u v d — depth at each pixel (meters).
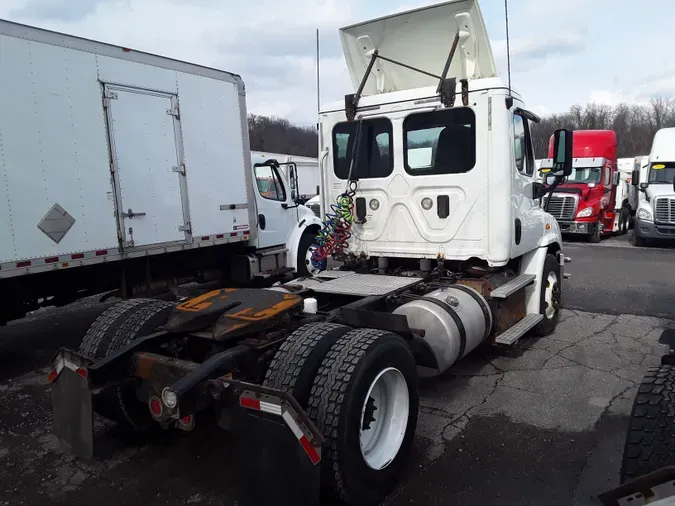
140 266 6.99
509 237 4.83
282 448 2.53
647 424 2.49
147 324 3.62
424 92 4.97
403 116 5.09
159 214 6.60
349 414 2.71
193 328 3.34
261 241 8.83
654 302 7.69
